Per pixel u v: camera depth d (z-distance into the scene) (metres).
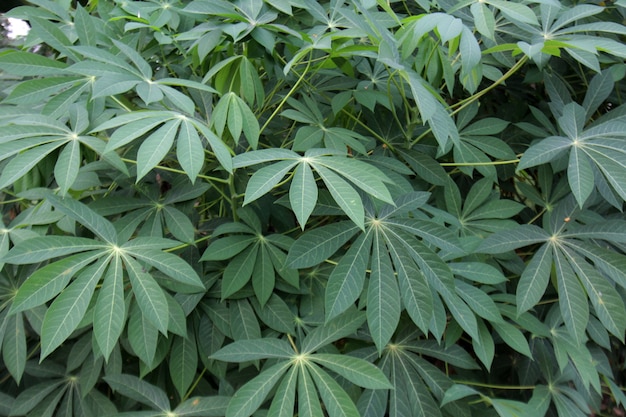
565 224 1.02
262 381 0.89
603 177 1.05
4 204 1.25
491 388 1.34
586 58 1.03
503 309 1.08
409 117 1.32
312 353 0.97
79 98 1.08
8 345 1.03
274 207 1.25
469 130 1.31
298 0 1.17
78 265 0.84
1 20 1.89
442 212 1.12
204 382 1.21
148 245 0.89
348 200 0.81
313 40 1.08
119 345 1.10
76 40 1.33
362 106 1.32
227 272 1.06
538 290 0.99
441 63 1.10
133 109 1.22
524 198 1.55
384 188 0.81
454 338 1.04
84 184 1.09
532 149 1.00
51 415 1.12
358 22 0.97
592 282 0.98
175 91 0.91
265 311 1.08
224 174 1.21
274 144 1.31
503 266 1.25
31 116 0.93
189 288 1.05
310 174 0.84
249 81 1.05
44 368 1.19
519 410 0.93
